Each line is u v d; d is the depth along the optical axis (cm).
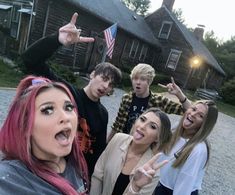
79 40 183
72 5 1419
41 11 1309
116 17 1914
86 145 221
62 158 116
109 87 223
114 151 210
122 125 317
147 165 152
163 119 200
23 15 1360
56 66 1120
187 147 223
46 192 97
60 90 105
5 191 90
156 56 2542
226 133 1288
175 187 219
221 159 811
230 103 2797
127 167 202
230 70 3872
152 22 2594
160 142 204
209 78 3086
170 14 2491
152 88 1884
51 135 98
